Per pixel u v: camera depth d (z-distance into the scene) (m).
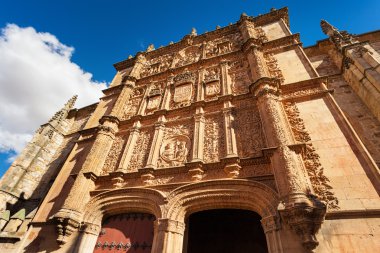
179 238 8.12
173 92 15.27
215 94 13.23
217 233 11.94
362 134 9.56
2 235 11.14
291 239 6.41
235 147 9.70
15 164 18.31
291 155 7.86
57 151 20.86
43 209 11.46
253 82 11.48
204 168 9.52
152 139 12.26
